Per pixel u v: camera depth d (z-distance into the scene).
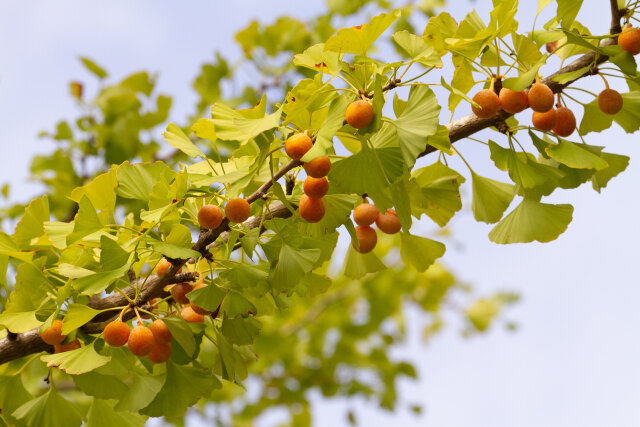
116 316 2.03
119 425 2.06
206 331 2.06
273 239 1.99
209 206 1.96
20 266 2.02
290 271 1.96
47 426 2.05
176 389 2.00
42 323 2.00
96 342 2.02
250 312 2.00
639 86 2.04
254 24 3.35
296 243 1.98
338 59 1.96
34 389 2.88
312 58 1.98
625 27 2.00
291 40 3.39
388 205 1.99
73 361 1.93
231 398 4.70
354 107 1.89
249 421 4.78
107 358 1.94
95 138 3.36
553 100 1.97
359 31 1.94
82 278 1.94
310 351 4.99
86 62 3.31
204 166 2.06
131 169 2.04
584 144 2.04
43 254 2.06
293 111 1.92
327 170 1.91
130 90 3.37
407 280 4.96
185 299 2.03
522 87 1.95
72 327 1.95
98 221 1.97
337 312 5.07
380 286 4.96
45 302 2.02
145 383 1.99
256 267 1.98
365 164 1.92
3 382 2.09
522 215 2.02
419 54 1.97
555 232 2.01
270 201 1.99
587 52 2.04
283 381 4.97
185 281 2.00
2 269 2.09
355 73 1.96
